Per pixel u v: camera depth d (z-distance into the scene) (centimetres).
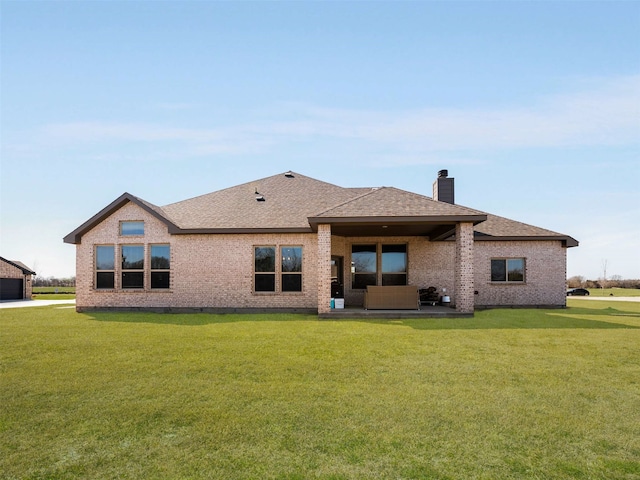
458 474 337
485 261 1881
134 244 1700
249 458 365
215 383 596
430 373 647
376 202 1462
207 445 392
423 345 873
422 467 349
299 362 722
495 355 775
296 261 1655
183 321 1322
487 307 1841
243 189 2044
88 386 582
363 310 1458
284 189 2020
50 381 607
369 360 736
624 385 581
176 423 446
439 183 2012
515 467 349
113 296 1692
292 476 334
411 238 1811
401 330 1086
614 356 764
